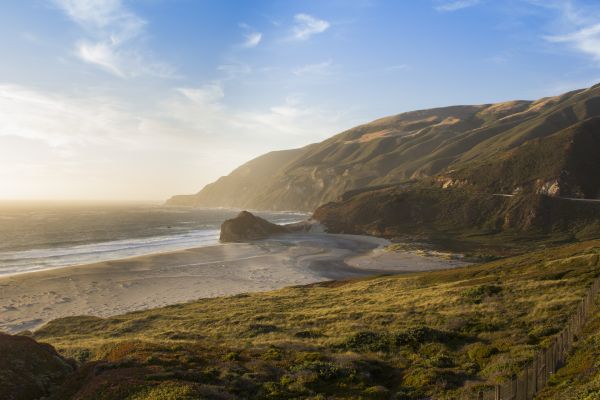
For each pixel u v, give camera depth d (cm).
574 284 3200
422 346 2261
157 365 1892
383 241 12156
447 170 19588
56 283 6431
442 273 5462
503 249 9856
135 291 6072
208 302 4931
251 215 13712
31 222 19750
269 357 2114
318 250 10488
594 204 12100
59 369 1972
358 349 2305
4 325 4459
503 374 1659
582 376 1382
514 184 14588
